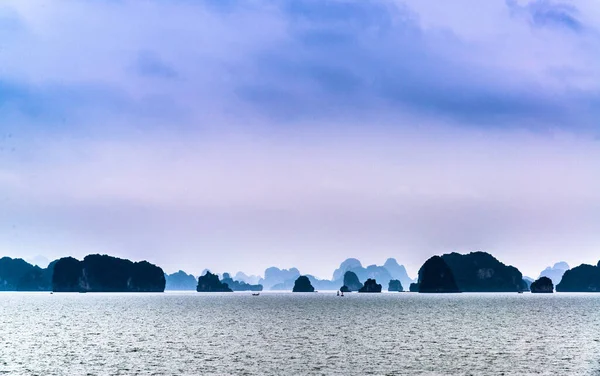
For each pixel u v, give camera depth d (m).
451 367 52.81
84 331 85.62
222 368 52.06
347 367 52.81
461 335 80.62
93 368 51.78
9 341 71.56
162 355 59.78
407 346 67.75
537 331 86.75
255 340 74.06
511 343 70.75
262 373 49.81
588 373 49.78
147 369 51.41
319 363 54.94
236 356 59.28
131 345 68.06
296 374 49.34
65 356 58.75
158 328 91.62
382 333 83.69
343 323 103.25
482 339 75.38
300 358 58.00
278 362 55.44
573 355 60.31
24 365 53.12
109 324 99.50
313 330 88.62
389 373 49.91
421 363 55.03
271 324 100.75
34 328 90.44
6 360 56.00
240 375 48.91
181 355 59.81
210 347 66.44
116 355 59.59
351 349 64.94
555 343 70.88
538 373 49.84
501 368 52.25
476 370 51.28
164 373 49.59
